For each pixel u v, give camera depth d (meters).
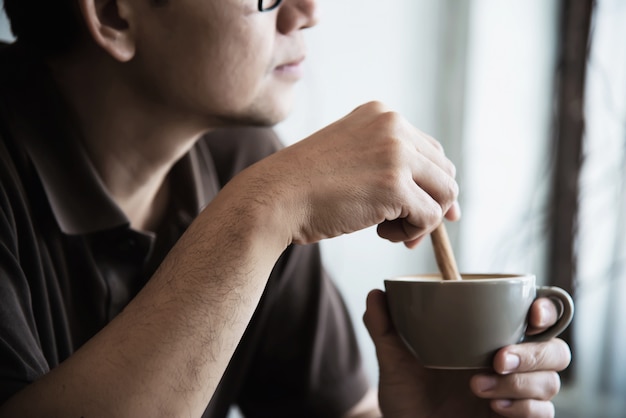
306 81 1.75
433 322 0.76
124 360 0.65
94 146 0.97
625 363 1.80
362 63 1.85
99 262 0.94
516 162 2.01
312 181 0.74
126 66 0.93
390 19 1.90
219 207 0.73
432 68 1.98
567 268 1.90
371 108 0.81
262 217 0.71
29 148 0.89
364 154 0.76
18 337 0.71
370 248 1.89
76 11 0.93
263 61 0.91
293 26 0.92
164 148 0.98
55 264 0.90
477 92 2.03
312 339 1.19
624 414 1.79
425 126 1.98
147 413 0.64
